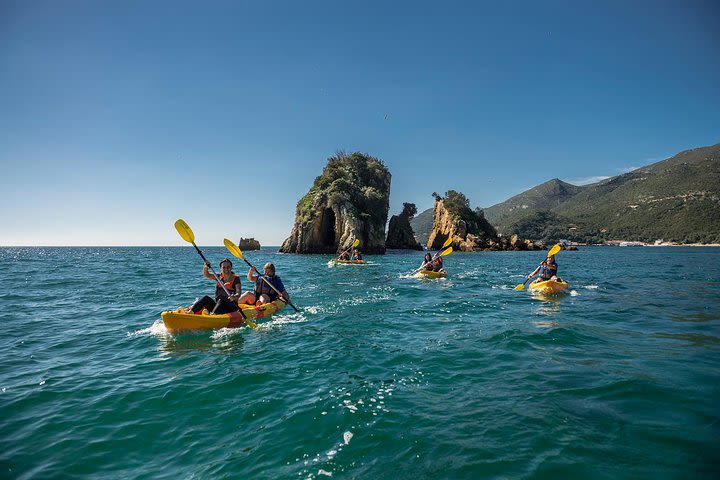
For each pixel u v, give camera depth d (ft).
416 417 13.15
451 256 184.96
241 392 15.71
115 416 13.87
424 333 24.67
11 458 11.27
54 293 46.73
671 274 69.41
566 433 11.80
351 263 103.91
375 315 30.71
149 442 12.12
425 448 11.23
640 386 15.21
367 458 10.84
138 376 17.84
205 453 11.42
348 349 21.42
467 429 12.23
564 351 20.27
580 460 10.42
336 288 48.11
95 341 24.20
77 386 16.70
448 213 294.46
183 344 23.25
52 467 10.82
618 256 172.55
